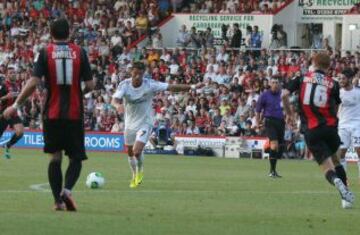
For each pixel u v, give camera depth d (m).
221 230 29.75
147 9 117.19
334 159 39.44
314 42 109.31
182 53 105.56
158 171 61.91
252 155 87.12
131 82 48.06
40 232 28.27
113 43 111.50
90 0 120.06
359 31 105.44
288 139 85.62
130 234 28.36
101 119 97.75
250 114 90.75
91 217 32.22
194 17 113.69
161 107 94.31
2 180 50.06
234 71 99.94
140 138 47.41
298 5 111.31
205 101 93.75
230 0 114.25
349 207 37.41
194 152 90.06
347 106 53.72
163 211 35.09
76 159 33.84
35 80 33.00
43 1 121.12
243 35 111.38
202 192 44.50
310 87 38.03
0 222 30.41
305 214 35.06
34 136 96.12
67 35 33.44
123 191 44.06
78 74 33.34
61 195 33.94
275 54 101.94
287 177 58.16
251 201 40.09
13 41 115.06
